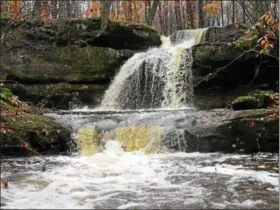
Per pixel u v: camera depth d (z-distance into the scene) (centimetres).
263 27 902
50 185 720
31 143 1044
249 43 1542
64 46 1822
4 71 1600
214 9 3475
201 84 1627
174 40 2083
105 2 1953
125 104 1738
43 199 634
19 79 1642
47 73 1705
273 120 1063
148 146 1094
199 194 665
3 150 1009
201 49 1620
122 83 1770
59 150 1091
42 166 889
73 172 828
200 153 1066
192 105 1631
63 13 1828
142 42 1936
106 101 1736
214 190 687
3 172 820
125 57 1819
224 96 1641
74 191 684
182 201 627
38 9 1309
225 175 795
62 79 1719
